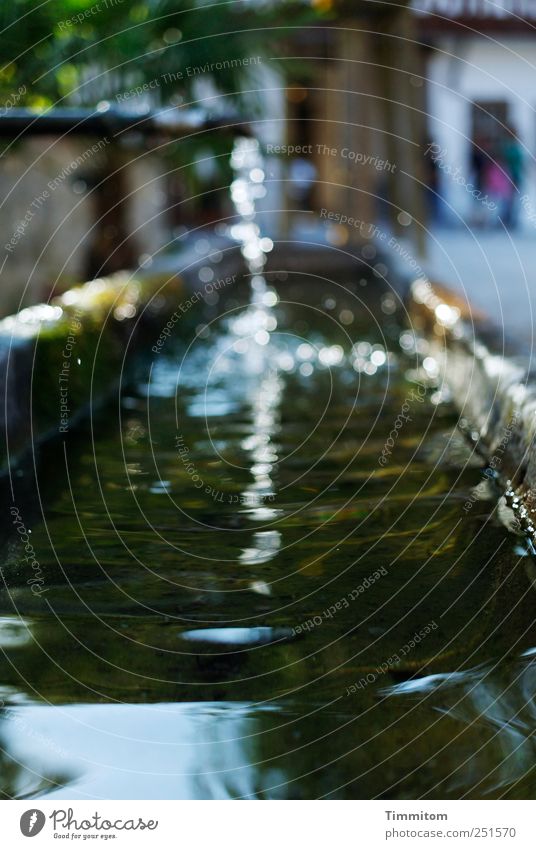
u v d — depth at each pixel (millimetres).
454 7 21594
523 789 1711
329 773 1758
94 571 2727
